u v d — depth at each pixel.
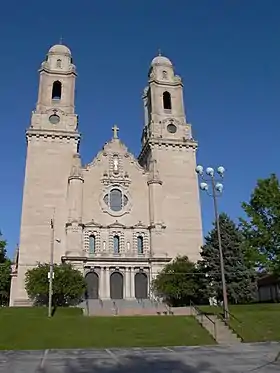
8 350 30.75
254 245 46.94
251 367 18.58
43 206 71.88
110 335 35.78
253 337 34.78
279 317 40.94
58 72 82.38
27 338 34.97
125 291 67.12
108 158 76.38
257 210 48.56
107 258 67.81
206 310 49.75
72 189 71.38
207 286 58.47
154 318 42.69
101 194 73.69
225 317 39.03
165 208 75.69
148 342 33.53
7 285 76.00
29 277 62.62
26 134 75.81
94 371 18.48
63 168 74.94
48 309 51.47
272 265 45.09
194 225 75.38
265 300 77.31
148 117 88.25
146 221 73.81
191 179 78.75
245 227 48.09
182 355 24.08
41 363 21.55
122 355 24.98
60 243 69.56
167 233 73.94
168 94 86.38
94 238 70.38
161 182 75.94
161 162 78.94
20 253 68.12
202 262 61.16
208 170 39.84
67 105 79.75
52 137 76.31
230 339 34.59
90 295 65.69
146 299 65.81
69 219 69.56
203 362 20.69
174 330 37.38
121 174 75.81
